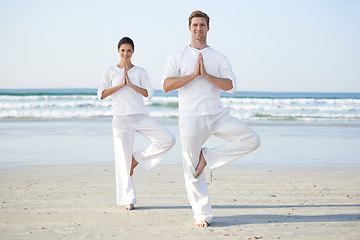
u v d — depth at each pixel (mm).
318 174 6672
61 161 7754
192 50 3875
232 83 3820
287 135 12633
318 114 21750
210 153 3916
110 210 4332
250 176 6465
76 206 4473
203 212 3836
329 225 3756
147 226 3770
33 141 10602
